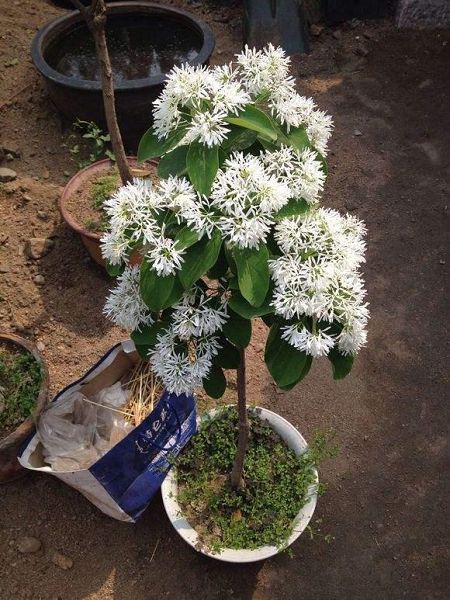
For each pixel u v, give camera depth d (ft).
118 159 10.24
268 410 9.16
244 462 8.17
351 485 9.33
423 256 12.35
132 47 15.12
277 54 5.37
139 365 8.95
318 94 15.92
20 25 16.51
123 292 5.81
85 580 8.25
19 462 8.11
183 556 8.42
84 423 8.30
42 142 13.88
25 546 8.39
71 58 14.82
